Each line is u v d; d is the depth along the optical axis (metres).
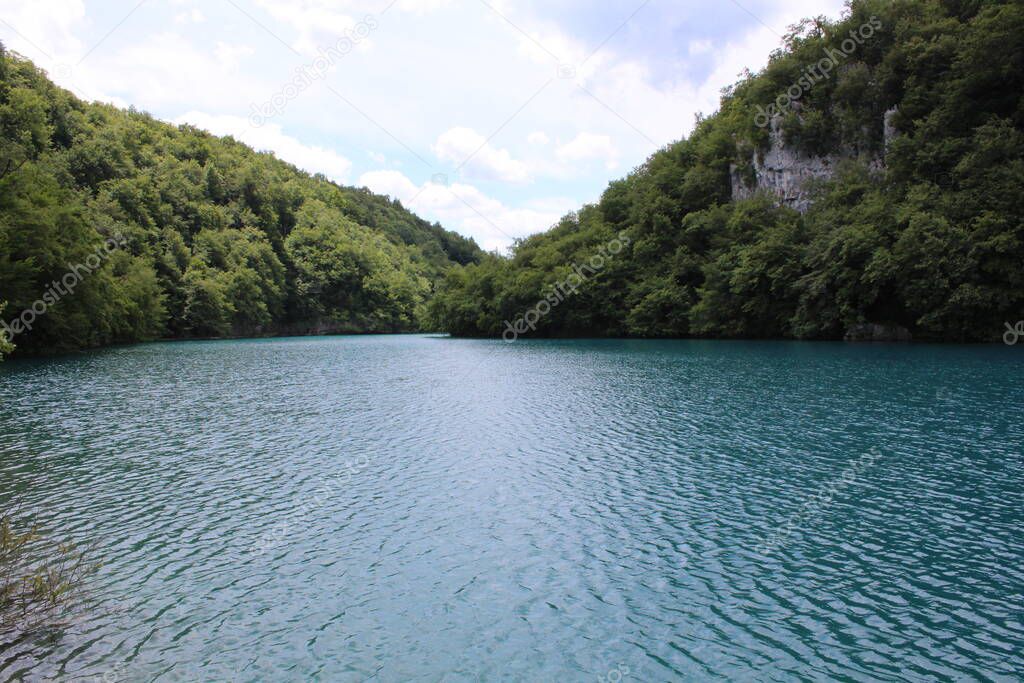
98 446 19.97
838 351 48.09
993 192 49.41
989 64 53.53
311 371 44.72
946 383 29.06
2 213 52.72
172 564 11.21
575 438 20.30
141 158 134.75
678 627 8.96
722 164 85.00
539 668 8.01
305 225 167.88
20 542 11.62
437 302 115.75
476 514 13.55
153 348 77.62
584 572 10.74
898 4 67.88
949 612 9.24
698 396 27.83
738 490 14.75
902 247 51.59
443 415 24.89
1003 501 13.63
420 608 9.62
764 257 64.69
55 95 115.75
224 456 18.61
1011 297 48.59
